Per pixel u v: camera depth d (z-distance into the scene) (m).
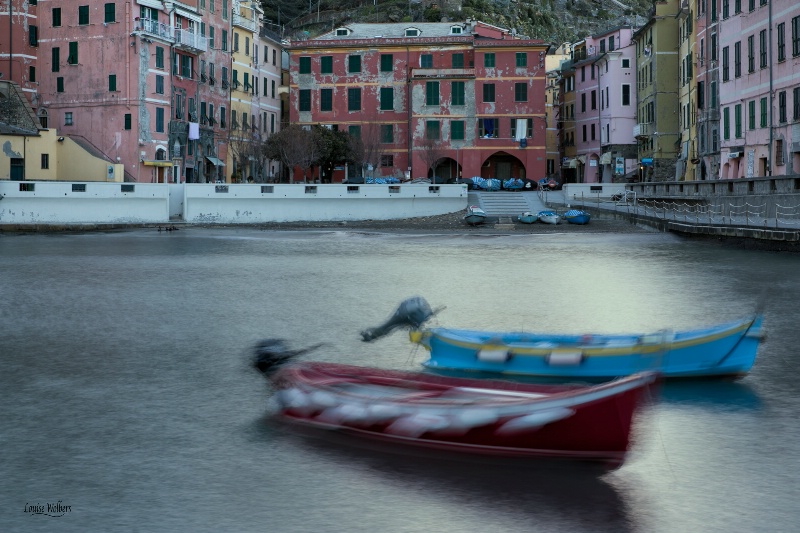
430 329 21.09
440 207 82.50
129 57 86.44
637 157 107.38
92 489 14.09
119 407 18.78
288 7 187.38
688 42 87.94
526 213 76.88
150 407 18.77
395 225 78.56
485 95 101.62
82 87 88.62
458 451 14.93
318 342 25.77
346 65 106.06
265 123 115.25
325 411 16.06
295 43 106.81
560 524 12.63
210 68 99.19
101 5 87.25
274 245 61.31
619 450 13.84
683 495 13.66
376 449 15.66
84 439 16.56
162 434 16.81
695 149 85.44
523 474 14.42
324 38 108.12
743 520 12.80
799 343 25.00
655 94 95.81
